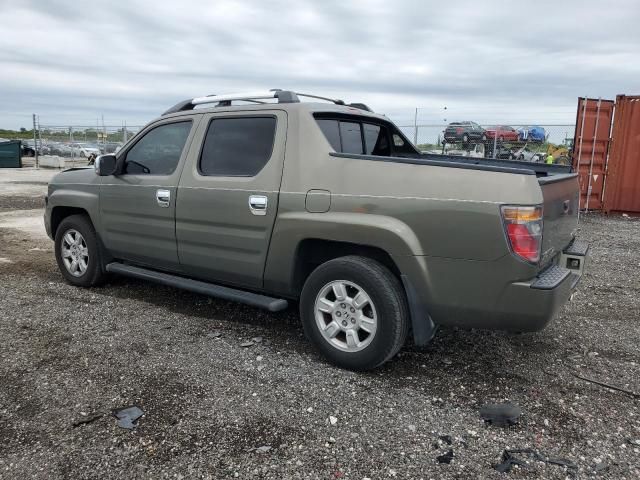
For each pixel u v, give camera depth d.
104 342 4.19
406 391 3.47
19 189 17.27
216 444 2.84
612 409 3.29
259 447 2.82
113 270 5.32
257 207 4.04
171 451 2.77
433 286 3.41
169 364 3.80
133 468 2.64
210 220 4.36
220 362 3.86
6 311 4.91
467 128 15.28
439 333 4.52
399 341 3.55
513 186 3.16
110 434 2.92
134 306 5.12
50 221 6.00
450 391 3.48
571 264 3.95
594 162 12.09
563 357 4.08
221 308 5.10
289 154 3.96
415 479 2.59
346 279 3.66
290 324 4.70
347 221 3.61
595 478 2.61
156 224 4.80
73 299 5.32
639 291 5.95
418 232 3.40
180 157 4.67
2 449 2.77
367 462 2.71
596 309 5.30
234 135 4.37
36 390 3.39
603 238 9.14
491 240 3.19
